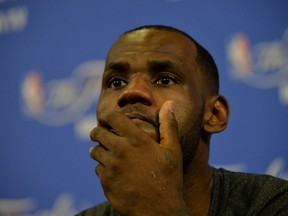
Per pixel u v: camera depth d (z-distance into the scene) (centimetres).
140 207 132
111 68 161
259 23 292
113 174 133
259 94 285
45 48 333
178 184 135
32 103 328
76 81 323
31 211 318
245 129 284
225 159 283
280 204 167
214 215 167
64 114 321
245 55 291
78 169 314
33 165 322
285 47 285
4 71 337
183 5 309
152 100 149
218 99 174
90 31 326
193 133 158
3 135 330
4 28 342
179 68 158
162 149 135
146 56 158
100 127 139
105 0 326
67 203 313
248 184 175
